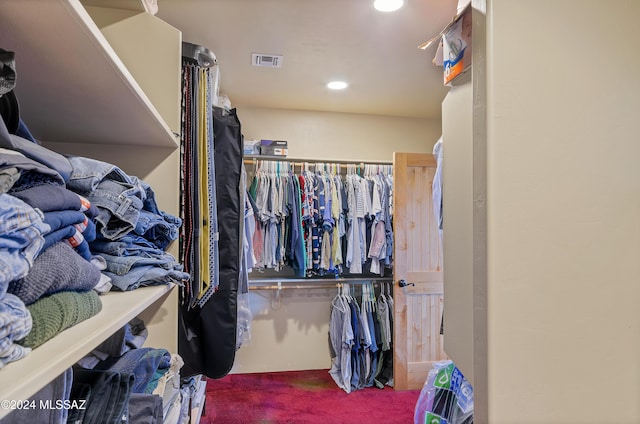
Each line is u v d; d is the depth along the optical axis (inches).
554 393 25.9
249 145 110.9
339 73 89.1
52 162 21.4
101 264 28.8
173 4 59.5
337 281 116.5
